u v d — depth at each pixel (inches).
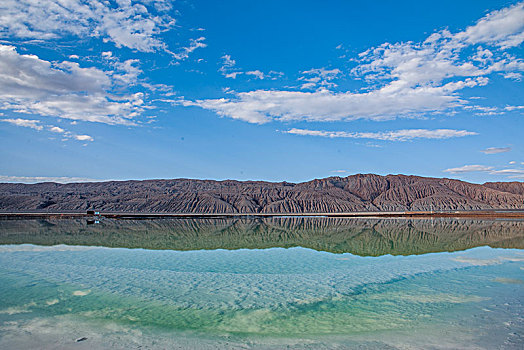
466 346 317.7
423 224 1780.3
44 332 351.6
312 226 1684.3
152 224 1793.8
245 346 324.2
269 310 421.1
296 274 593.3
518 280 552.4
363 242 1018.1
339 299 461.7
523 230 1401.3
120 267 640.4
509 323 371.2
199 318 394.0
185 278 561.9
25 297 460.8
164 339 338.6
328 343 329.4
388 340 335.0
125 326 369.7
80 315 399.5
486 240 1066.1
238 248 893.2
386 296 473.7
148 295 472.7
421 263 685.3
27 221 1998.0
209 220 2194.9
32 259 716.0
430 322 379.9
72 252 813.2
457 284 530.6
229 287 512.7
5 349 312.2
